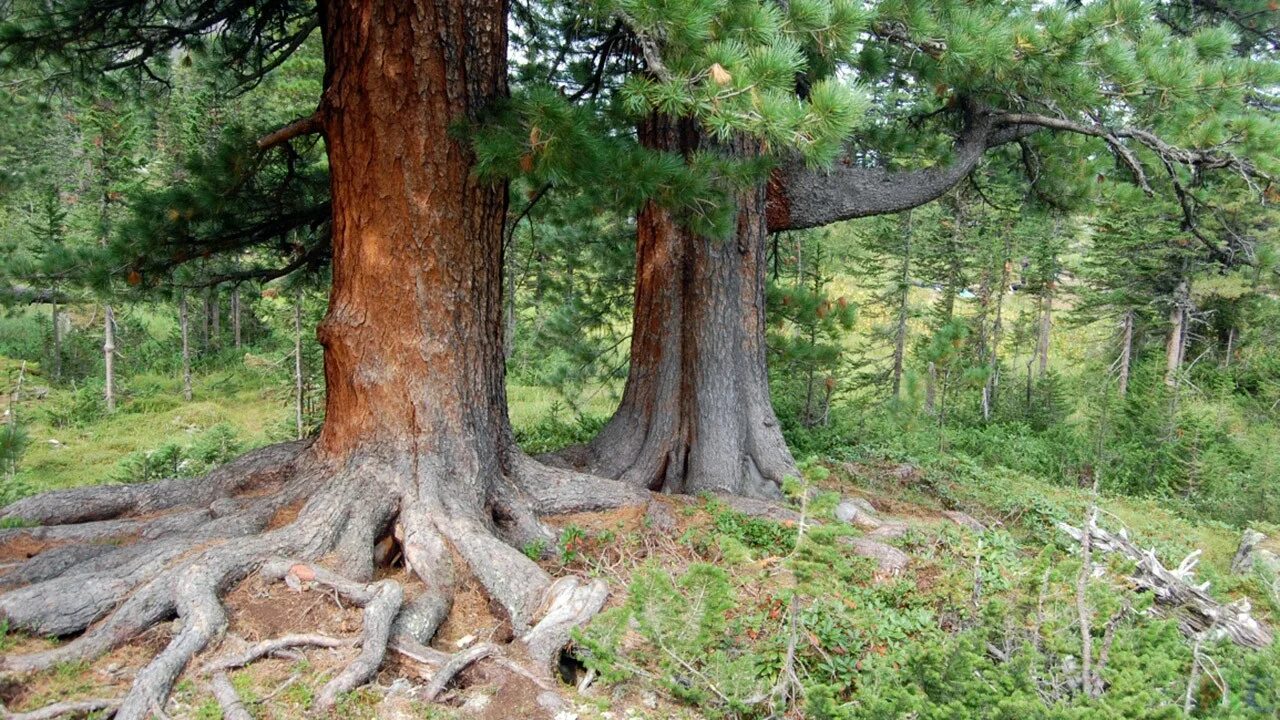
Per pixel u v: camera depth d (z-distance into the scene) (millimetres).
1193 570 6965
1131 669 3074
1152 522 9469
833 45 4652
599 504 6086
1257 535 8234
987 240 20688
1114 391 15688
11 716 3041
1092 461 12609
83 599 3795
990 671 3281
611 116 6660
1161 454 12680
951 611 4762
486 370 5676
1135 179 9406
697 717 3561
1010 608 3924
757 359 7758
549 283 14305
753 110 3945
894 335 21703
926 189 8117
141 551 4418
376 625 3816
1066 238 22219
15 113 8711
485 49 5355
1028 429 15836
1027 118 8039
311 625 3934
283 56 7855
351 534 4703
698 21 3816
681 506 6559
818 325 11242
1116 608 3818
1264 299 18453
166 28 7230
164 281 7578
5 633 3584
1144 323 19953
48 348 25422
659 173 4992
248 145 6527
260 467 5648
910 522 7098
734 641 4176
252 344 30922
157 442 18641
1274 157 7172
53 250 7086
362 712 3340
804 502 3453
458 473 5297
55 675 3371
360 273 5305
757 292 7746
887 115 9469
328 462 5359
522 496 5766
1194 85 6605
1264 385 16453
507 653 3857
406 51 5031
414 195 5195
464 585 4531
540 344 13078
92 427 19844
